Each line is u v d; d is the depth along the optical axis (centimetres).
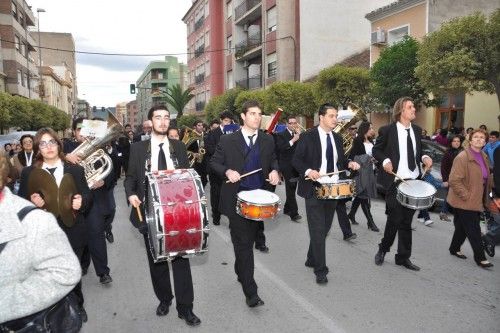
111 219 671
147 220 388
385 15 1938
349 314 421
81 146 468
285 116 2173
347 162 546
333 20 2825
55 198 351
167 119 413
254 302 434
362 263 577
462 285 494
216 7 4278
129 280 539
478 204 548
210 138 846
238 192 440
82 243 408
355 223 806
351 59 2695
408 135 535
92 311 446
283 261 593
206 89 4697
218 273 554
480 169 550
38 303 171
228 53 4047
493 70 1110
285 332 388
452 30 1116
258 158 454
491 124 1516
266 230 770
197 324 405
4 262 167
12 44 3919
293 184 831
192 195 354
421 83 1203
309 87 2180
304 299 459
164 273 419
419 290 480
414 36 1786
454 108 1650
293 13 2934
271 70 3116
